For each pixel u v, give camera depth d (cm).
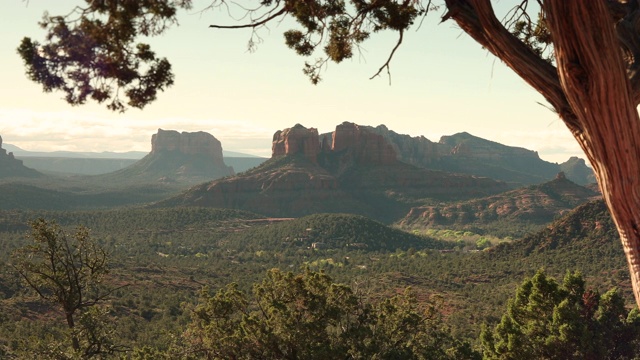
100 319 2953
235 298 3588
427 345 3706
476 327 7462
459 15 742
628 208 639
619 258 12444
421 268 14575
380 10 916
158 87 851
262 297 3525
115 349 3066
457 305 9700
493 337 3709
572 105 649
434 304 3828
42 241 2908
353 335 3425
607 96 622
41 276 2964
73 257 2988
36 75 809
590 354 3381
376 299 7450
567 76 636
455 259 15638
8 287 7894
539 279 3622
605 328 3694
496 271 13088
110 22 807
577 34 618
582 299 3784
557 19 627
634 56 716
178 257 19462
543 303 3619
